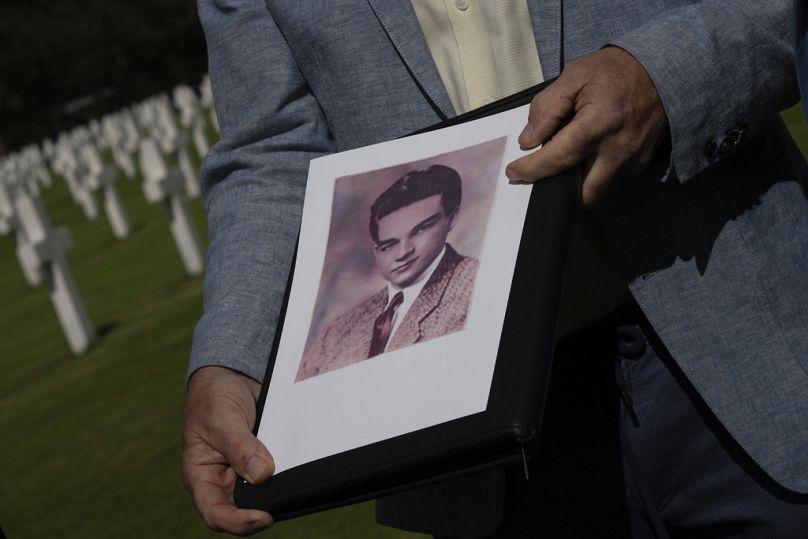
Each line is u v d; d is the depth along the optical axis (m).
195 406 1.73
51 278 10.04
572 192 1.58
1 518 5.89
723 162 1.87
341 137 2.06
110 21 57.84
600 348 1.96
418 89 1.97
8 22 57.38
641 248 1.87
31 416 8.13
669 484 1.97
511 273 1.54
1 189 22.77
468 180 1.70
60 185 28.97
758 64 1.71
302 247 1.83
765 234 1.87
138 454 6.29
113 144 26.08
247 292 1.89
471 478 2.01
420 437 1.44
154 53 58.56
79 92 59.00
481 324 1.51
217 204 2.08
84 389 8.41
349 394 1.56
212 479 1.67
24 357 11.14
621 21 1.88
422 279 1.63
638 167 1.67
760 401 1.84
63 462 6.63
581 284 1.94
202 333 1.85
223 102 2.14
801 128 8.20
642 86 1.63
